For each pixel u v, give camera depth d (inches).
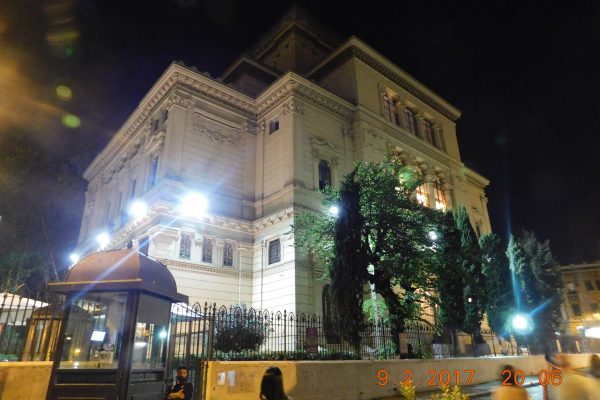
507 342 1064.2
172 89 1061.8
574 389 292.5
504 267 1113.4
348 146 1193.4
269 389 287.9
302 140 1059.3
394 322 686.5
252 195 1094.4
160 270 368.5
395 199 791.1
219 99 1121.4
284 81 1102.4
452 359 663.8
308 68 1555.1
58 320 425.7
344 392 485.4
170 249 896.3
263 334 674.2
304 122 1088.8
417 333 698.8
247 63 1417.3
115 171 1392.7
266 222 1012.5
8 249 1214.3
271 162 1085.1
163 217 908.0
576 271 2549.2
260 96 1167.0
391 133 1338.6
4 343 459.8
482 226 1744.6
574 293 2519.7
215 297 933.2
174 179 952.9
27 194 1259.2
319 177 1077.8
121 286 324.8
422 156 1437.0
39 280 1285.7
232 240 1010.1
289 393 436.5
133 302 325.1
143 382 334.6
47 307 437.1
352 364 507.5
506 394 261.7
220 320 567.2
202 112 1069.8
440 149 1566.2
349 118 1238.3
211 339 434.3
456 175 1596.9
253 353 541.3
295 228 900.6
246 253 1024.9
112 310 333.1
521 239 1363.2
